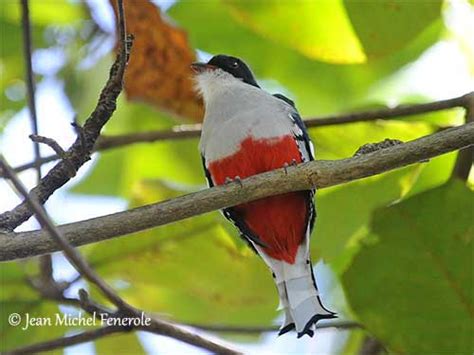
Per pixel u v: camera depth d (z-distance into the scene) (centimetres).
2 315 1072
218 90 994
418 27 1036
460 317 918
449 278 916
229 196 787
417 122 1105
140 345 1209
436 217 908
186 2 1311
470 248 908
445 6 1127
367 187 1052
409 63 1276
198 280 1139
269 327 1056
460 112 1131
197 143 1312
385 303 922
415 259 916
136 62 1142
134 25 1133
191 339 920
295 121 951
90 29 1302
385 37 1044
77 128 778
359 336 1262
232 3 1102
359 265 922
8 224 771
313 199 910
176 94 1155
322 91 1346
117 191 1362
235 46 1329
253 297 1142
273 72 1344
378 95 1328
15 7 1314
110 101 786
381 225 915
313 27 1099
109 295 892
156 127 1374
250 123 919
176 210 780
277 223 897
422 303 920
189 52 1145
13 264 1056
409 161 776
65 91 1294
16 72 1322
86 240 769
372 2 1028
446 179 1076
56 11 1312
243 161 915
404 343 925
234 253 1118
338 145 1123
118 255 1120
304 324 872
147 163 1347
